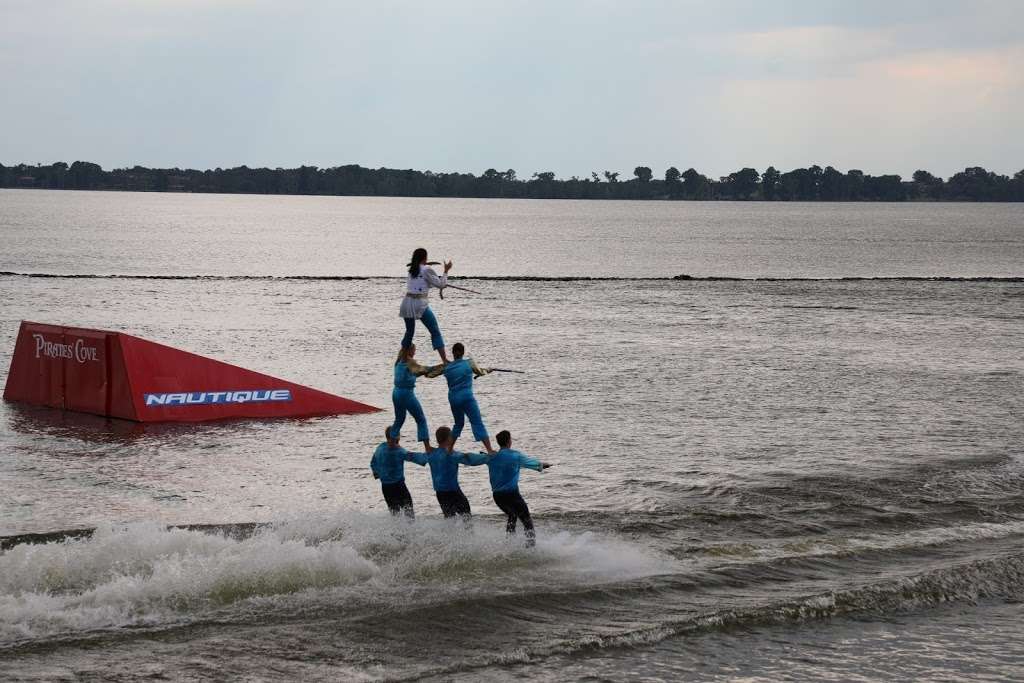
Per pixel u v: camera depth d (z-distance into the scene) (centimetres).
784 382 4659
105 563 1909
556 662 1622
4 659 1529
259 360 5047
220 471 2864
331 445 3262
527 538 2131
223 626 1678
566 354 5466
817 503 2567
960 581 2020
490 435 3447
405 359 2212
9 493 2564
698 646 1711
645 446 3266
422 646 1648
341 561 1939
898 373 4972
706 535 2284
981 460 3094
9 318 6381
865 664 1670
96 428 3472
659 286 10169
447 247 19838
